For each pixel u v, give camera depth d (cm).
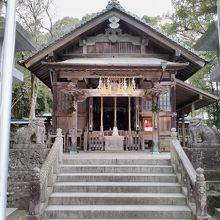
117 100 1498
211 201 782
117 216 653
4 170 318
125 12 1288
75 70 1180
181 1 1862
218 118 2119
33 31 2080
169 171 815
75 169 820
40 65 1362
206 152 889
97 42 1389
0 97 336
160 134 1320
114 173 806
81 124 1405
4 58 346
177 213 652
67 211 655
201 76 2119
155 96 1180
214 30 750
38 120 930
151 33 1309
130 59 1320
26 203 824
